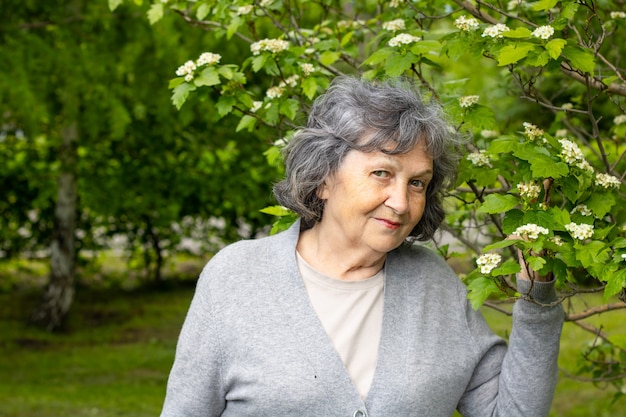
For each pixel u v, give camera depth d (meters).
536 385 1.75
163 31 6.38
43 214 10.98
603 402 6.75
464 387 1.80
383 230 1.72
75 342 9.48
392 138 1.68
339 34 3.17
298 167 1.78
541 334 1.73
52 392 7.34
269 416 1.70
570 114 3.24
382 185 1.70
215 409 1.81
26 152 10.33
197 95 2.52
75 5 7.41
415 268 1.87
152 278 12.40
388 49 2.30
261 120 2.66
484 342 1.84
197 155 9.67
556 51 1.89
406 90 1.77
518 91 3.46
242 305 1.76
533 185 1.84
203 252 11.92
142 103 7.57
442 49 2.19
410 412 1.72
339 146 1.72
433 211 1.88
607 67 2.97
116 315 10.75
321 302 1.80
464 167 2.24
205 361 1.77
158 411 6.80
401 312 1.80
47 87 7.26
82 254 12.16
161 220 10.54
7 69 6.68
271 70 2.65
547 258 1.71
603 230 1.78
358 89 1.75
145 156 9.74
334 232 1.79
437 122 1.73
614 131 3.09
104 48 7.25
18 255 11.19
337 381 1.69
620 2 2.96
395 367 1.73
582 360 3.02
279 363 1.70
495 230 3.04
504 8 2.96
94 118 7.57
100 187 9.90
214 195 10.25
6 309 10.62
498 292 1.78
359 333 1.78
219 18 2.97
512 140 2.02
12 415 6.51
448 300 1.86
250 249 1.85
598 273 1.69
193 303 1.82
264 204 9.49
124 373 8.21
